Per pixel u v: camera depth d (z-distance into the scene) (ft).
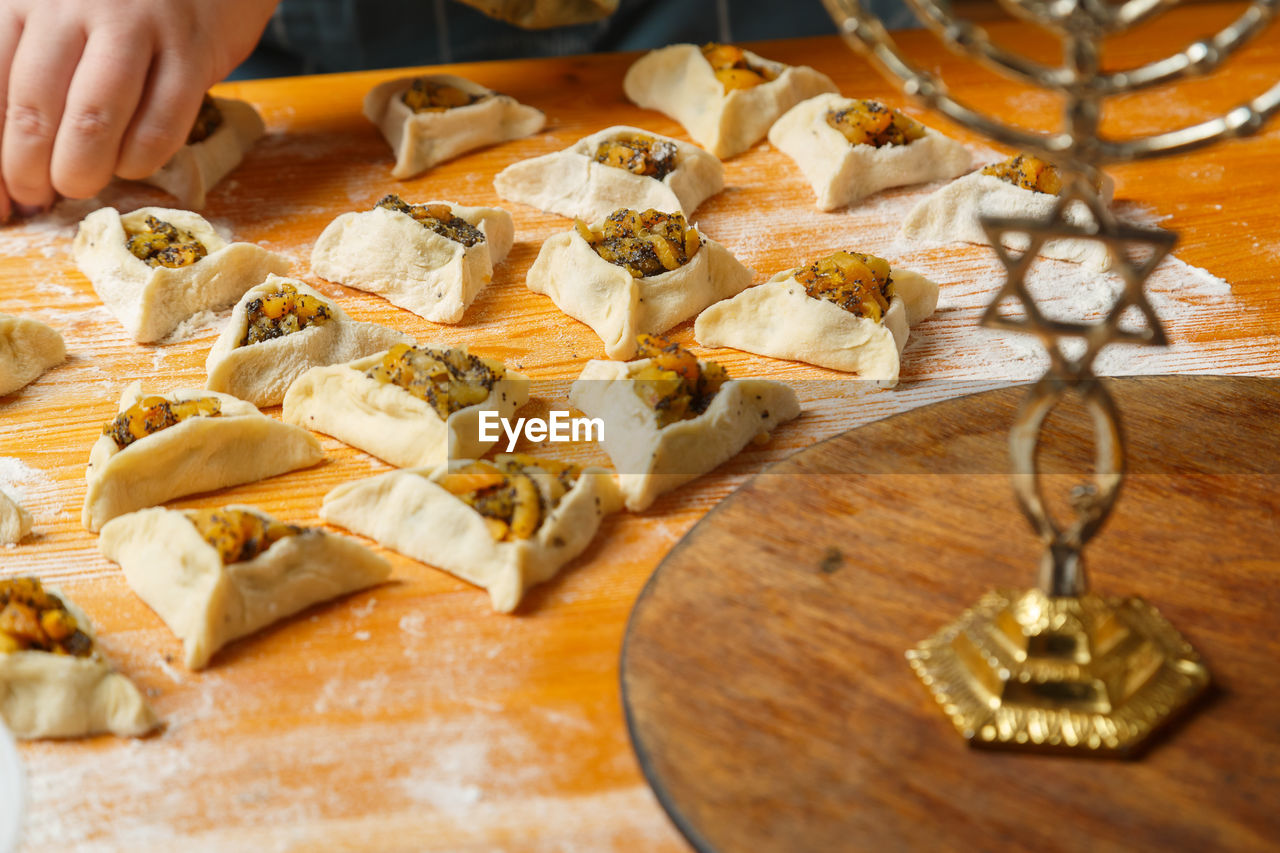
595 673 2.33
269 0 3.12
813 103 3.15
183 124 2.97
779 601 2.34
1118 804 2.17
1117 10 2.03
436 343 2.78
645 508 2.51
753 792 2.19
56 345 2.75
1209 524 2.40
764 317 2.76
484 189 3.11
